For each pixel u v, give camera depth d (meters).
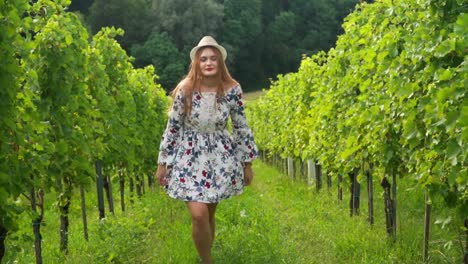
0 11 3.78
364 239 6.07
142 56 50.78
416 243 5.78
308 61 11.41
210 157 4.71
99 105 7.12
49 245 6.59
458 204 4.30
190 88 4.77
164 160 4.84
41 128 4.56
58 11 6.17
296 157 13.70
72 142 5.67
